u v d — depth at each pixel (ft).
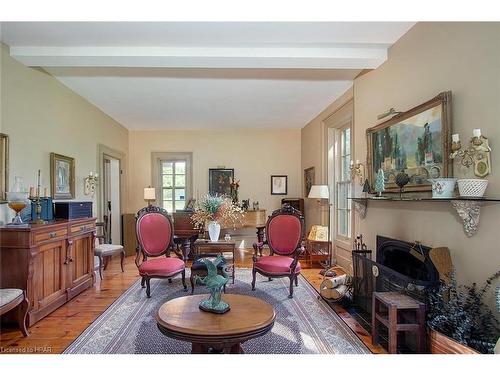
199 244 13.80
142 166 22.97
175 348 7.91
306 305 11.05
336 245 17.11
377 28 9.13
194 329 6.01
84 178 15.51
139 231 12.99
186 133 23.15
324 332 8.89
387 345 8.09
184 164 23.29
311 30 9.20
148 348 7.91
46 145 12.19
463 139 7.09
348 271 14.62
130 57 10.28
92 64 10.82
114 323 9.45
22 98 10.75
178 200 23.20
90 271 13.07
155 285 13.43
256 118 19.97
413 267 9.05
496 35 6.20
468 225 6.66
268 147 23.39
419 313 7.19
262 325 6.29
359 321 9.66
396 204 9.89
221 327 6.10
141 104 16.65
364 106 12.37
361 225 12.47
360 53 10.39
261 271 12.39
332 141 17.58
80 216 12.49
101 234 16.42
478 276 6.61
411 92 9.14
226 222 17.81
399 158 9.58
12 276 9.00
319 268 16.40
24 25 8.75
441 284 7.29
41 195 11.76
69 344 8.13
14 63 10.34
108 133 18.89
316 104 16.89
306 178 21.81
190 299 7.70
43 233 9.64
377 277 9.52
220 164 23.29
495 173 6.22
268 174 23.35
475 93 6.73
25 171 10.86
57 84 13.03
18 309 8.68
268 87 14.16
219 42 9.92
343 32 9.36
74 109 14.49
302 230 13.14
